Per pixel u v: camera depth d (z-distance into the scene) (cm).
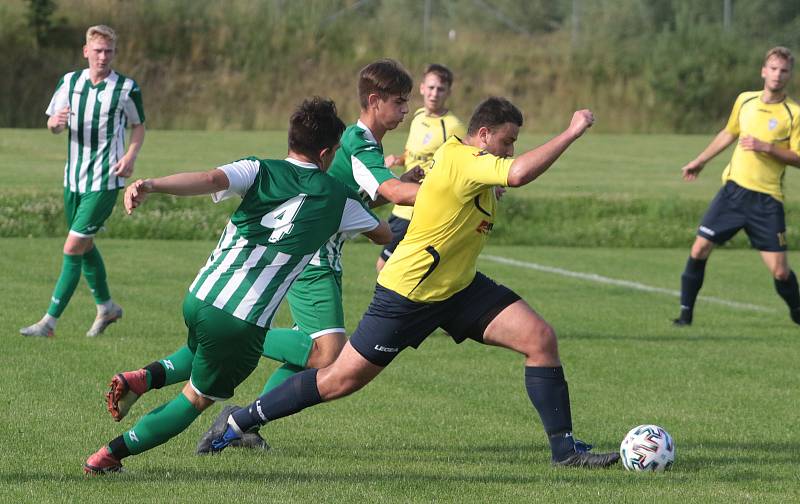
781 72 3209
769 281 4369
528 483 1642
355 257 4634
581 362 2731
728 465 1798
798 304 3306
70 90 2808
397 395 2317
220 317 1537
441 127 3150
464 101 10919
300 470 1698
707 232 3262
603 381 2522
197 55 10481
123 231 4978
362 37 11106
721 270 4675
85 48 2833
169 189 1455
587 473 1717
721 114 11462
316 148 1600
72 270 2762
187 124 9981
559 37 12175
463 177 1638
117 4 10406
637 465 1738
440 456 1828
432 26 11988
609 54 11588
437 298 1698
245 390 2322
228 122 10069
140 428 1605
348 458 1798
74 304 3288
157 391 2267
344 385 1712
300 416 2109
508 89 11106
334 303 1905
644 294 3903
